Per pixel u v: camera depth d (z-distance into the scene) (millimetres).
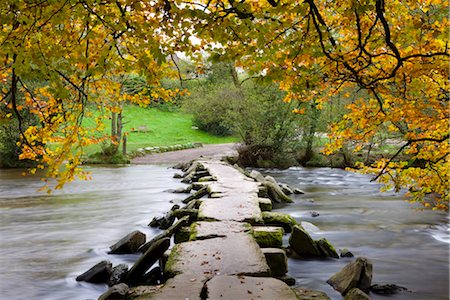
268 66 4555
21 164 25531
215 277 5168
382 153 23219
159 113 54844
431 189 7500
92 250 8438
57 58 3896
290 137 25578
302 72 4391
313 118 24062
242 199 11023
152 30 3971
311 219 11344
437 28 4812
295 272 6949
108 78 5469
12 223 10922
